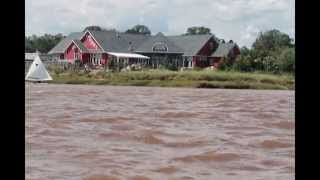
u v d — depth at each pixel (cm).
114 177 1038
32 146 1414
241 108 2925
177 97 4038
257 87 6250
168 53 8906
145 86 6550
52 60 8219
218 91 5325
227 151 1378
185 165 1186
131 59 8744
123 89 5406
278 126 1998
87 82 6869
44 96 3903
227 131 1827
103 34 8862
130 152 1348
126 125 1989
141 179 1028
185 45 9056
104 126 1944
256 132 1805
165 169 1129
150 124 2031
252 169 1146
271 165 1186
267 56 6781
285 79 6131
